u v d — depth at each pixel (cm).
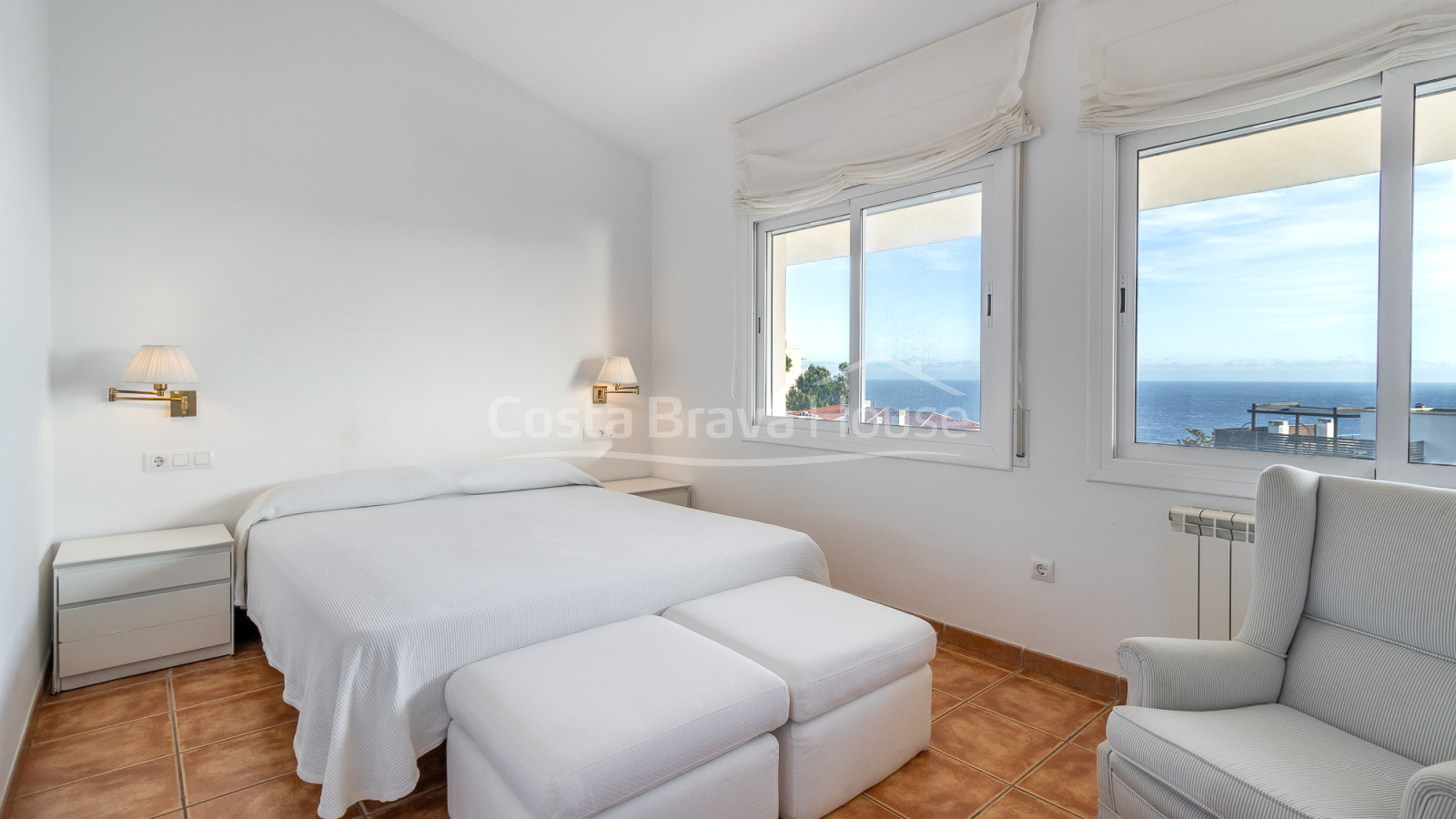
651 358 463
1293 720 152
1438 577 146
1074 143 253
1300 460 214
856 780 187
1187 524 220
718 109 383
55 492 276
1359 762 135
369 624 169
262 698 247
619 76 372
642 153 450
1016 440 272
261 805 183
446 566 214
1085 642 255
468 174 381
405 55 358
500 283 395
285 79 325
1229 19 214
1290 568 167
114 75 285
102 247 284
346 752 160
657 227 457
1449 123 188
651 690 156
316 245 334
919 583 308
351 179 344
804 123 349
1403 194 193
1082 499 254
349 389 346
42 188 250
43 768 200
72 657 249
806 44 312
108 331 286
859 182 322
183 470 303
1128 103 234
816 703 174
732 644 189
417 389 367
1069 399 257
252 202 317
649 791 145
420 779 198
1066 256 256
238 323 315
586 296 430
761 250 391
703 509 426
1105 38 240
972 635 287
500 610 185
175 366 277
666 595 219
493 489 346
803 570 259
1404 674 145
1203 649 162
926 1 270
